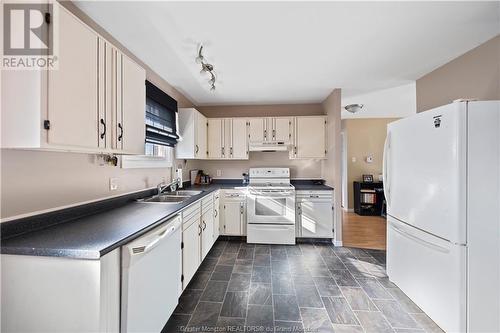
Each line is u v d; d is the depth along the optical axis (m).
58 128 0.99
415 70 2.48
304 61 2.24
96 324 0.93
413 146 1.76
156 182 2.53
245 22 1.59
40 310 0.95
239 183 3.89
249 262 2.63
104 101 1.28
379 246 3.15
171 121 2.75
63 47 1.01
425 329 1.57
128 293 1.07
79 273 0.93
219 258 2.75
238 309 1.78
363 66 2.37
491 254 1.37
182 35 1.75
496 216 1.38
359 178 5.30
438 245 1.52
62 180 1.35
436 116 1.53
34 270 0.95
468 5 1.44
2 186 1.05
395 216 2.02
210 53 2.05
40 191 1.22
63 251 0.92
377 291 2.04
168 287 1.49
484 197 1.38
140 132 1.65
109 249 0.97
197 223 2.25
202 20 1.56
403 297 1.94
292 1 1.38
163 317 1.42
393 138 2.04
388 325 1.61
